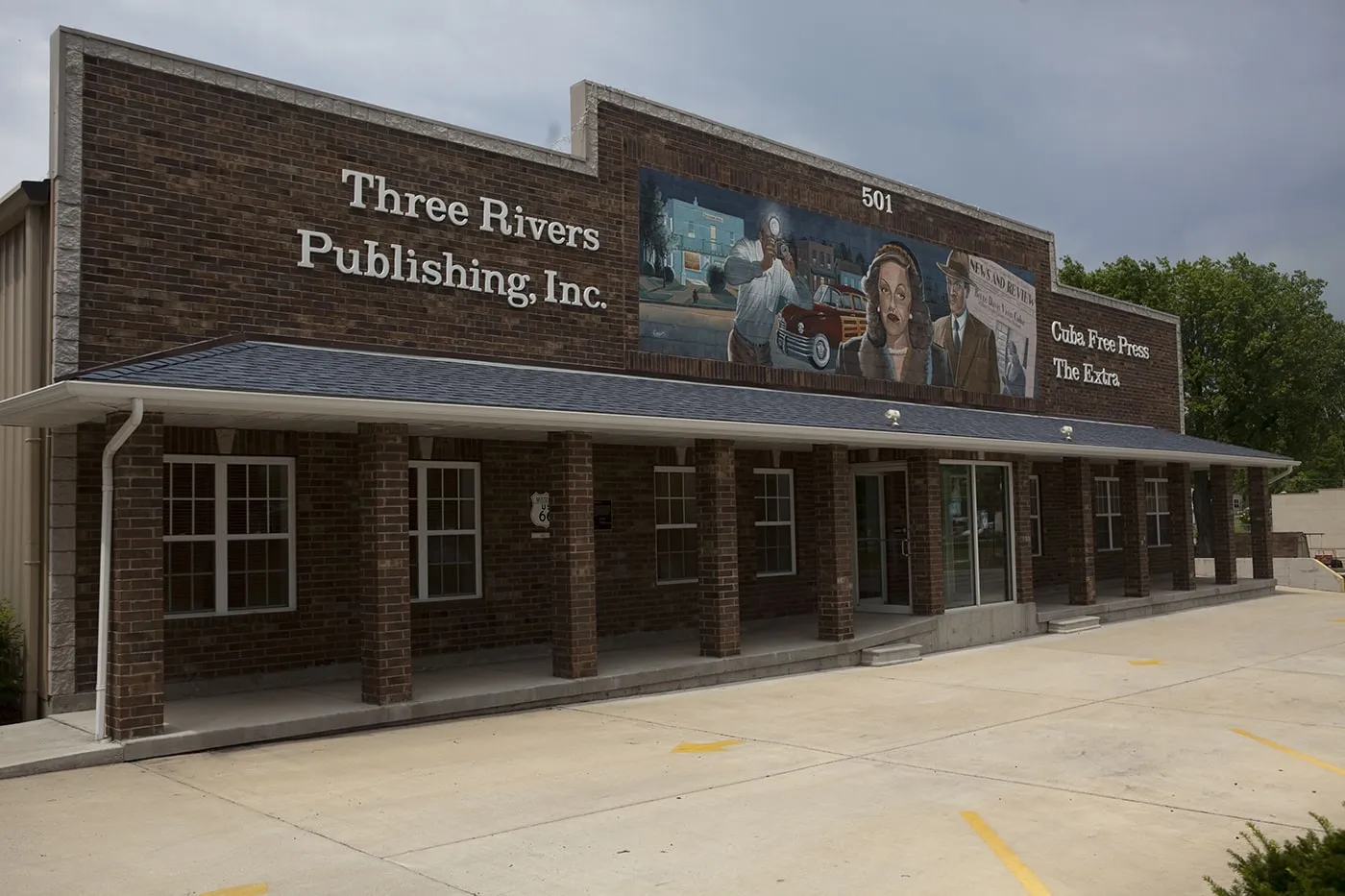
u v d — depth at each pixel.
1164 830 7.66
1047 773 9.44
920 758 10.08
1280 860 5.10
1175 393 30.50
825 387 19.58
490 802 8.42
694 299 17.48
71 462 11.26
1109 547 28.33
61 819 7.87
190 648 12.24
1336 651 17.34
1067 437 21.33
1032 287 25.03
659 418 13.38
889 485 19.83
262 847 7.22
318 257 13.15
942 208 22.55
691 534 17.95
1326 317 54.66
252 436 12.84
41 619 11.38
